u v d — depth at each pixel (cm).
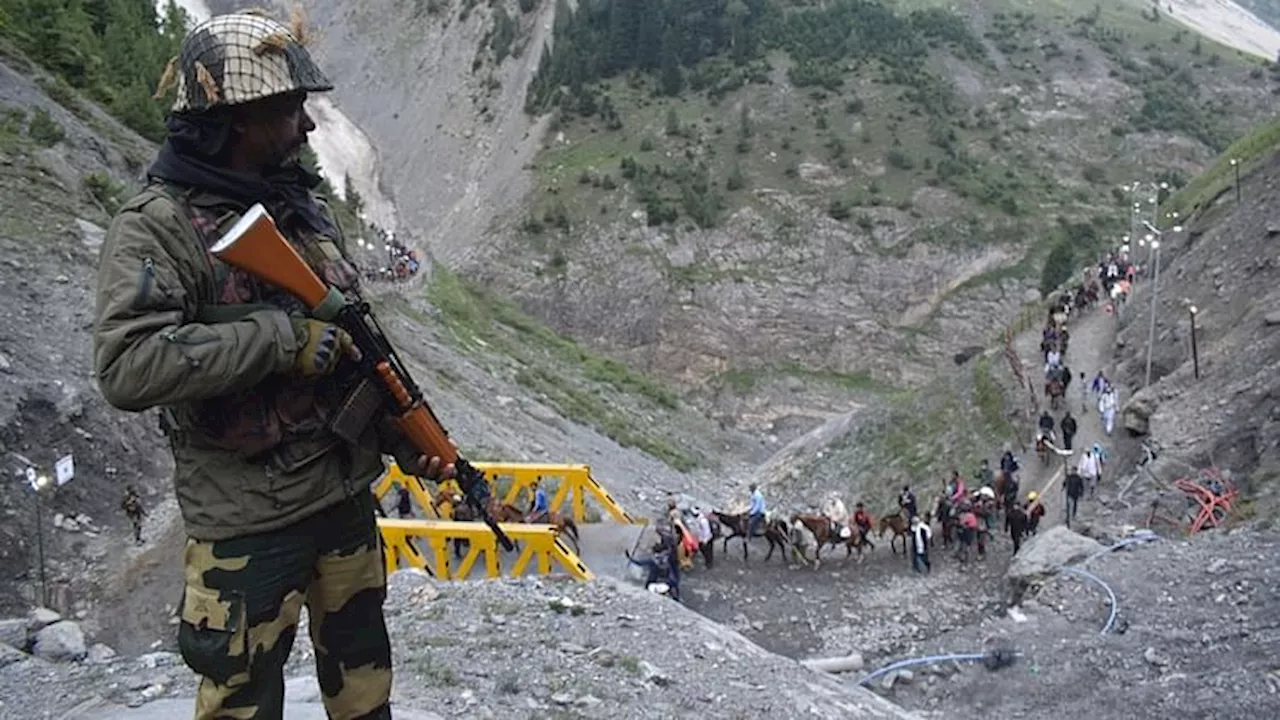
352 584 408
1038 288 11206
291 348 340
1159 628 2347
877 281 11488
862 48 14750
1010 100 14150
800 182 12388
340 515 393
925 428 5075
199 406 352
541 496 3011
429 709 930
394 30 17688
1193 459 3466
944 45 15188
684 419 7762
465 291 8619
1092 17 16575
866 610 2944
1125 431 3975
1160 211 6469
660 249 11681
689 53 14775
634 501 4550
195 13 13050
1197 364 3922
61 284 3406
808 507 5088
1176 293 4728
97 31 6769
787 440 9519
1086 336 5059
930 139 13000
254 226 340
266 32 353
